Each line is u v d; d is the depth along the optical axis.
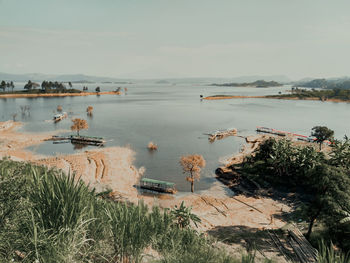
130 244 6.55
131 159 59.25
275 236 26.30
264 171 49.47
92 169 49.62
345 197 22.31
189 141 80.25
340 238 22.31
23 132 83.69
